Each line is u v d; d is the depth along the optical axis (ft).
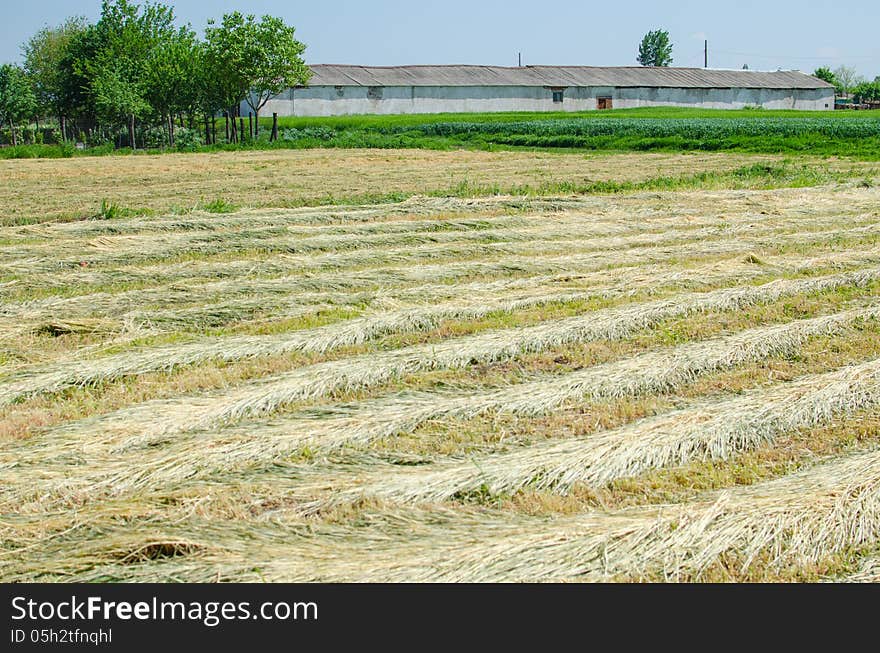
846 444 22.72
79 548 17.25
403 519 18.30
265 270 43.50
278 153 141.79
